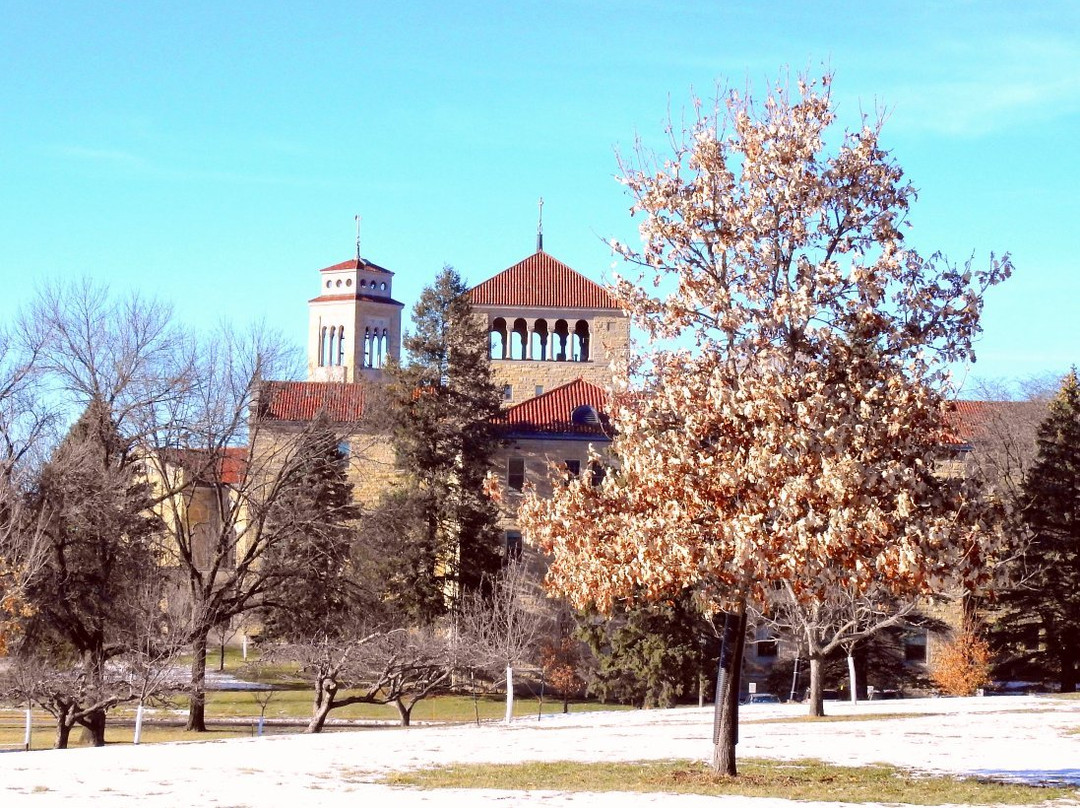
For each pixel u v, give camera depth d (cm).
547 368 9362
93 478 4834
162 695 4622
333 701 4925
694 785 2233
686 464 2097
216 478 5450
